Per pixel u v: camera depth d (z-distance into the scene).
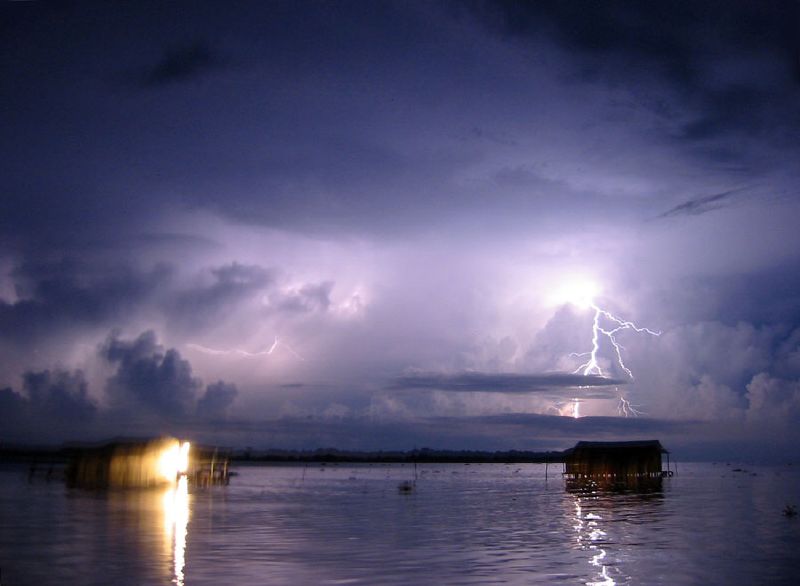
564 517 36.97
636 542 26.83
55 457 96.69
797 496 53.22
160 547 25.00
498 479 94.56
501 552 24.42
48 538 27.11
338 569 21.11
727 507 42.97
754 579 19.72
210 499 47.75
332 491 60.69
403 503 47.06
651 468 77.19
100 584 18.86
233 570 20.83
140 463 62.50
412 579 19.67
